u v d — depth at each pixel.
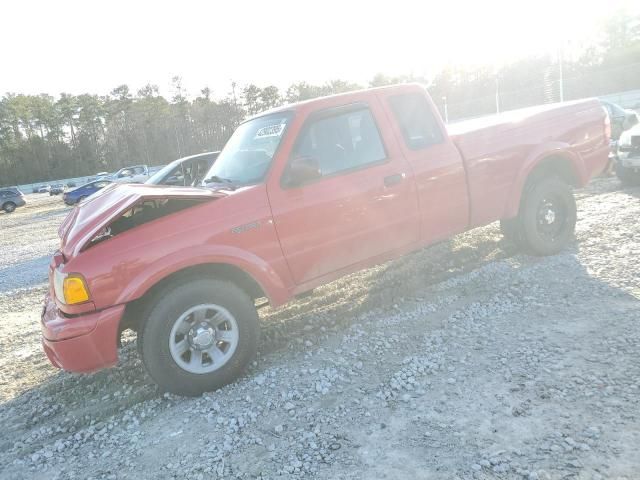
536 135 5.53
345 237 4.39
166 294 3.71
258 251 4.00
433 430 2.95
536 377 3.32
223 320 3.91
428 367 3.71
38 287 8.70
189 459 3.05
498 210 5.30
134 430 3.51
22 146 104.81
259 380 3.91
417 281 5.61
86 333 3.55
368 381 3.66
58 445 3.43
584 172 5.85
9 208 34.59
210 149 99.88
